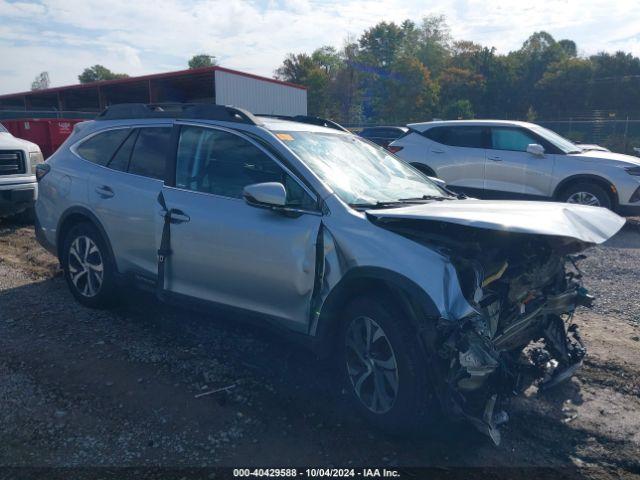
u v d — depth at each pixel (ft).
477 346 9.56
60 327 15.52
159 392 12.12
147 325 15.84
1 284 19.17
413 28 279.28
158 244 14.17
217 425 10.94
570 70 221.87
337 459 10.02
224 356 13.96
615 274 22.21
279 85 98.94
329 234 11.32
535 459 10.25
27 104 138.72
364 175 13.56
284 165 12.49
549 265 12.05
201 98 113.50
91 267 16.51
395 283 10.19
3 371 12.88
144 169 15.11
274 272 12.02
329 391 12.40
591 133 112.27
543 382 12.26
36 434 10.47
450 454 10.30
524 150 32.78
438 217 10.14
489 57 241.35
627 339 15.62
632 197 29.86
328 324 11.41
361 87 221.66
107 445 10.21
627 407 12.09
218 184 13.44
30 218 30.86
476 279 10.14
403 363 10.15
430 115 211.61
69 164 17.13
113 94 115.75
